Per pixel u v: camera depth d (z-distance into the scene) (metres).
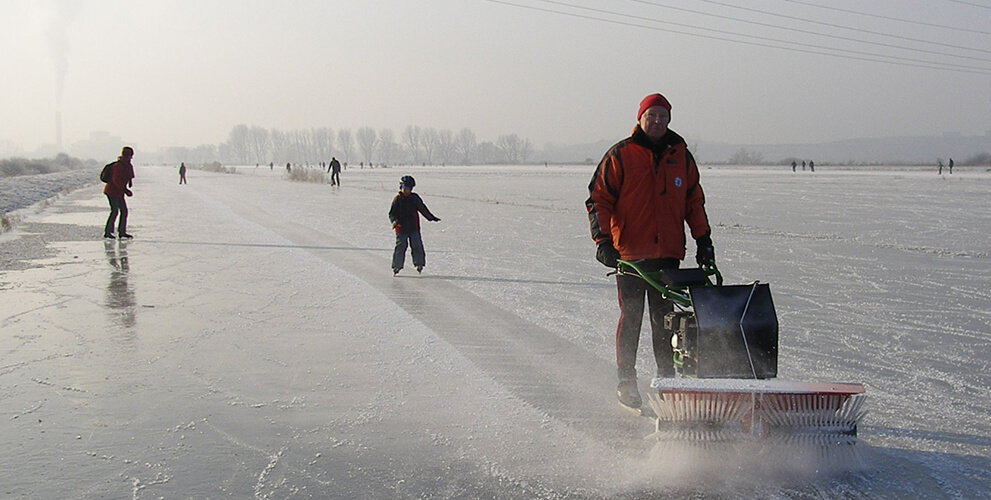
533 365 6.27
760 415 4.03
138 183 51.59
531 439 4.66
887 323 7.82
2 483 4.02
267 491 3.94
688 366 4.61
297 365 6.26
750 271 11.20
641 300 5.05
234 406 5.26
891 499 3.82
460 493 3.92
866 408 5.19
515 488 3.98
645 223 4.94
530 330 7.48
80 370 6.11
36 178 50.62
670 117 4.95
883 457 4.35
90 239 15.56
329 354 6.60
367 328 7.56
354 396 5.48
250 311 8.38
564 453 4.44
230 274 10.97
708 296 4.50
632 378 5.14
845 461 4.11
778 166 117.75
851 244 14.49
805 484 3.99
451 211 23.23
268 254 13.23
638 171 4.90
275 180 57.44
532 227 18.12
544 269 11.48
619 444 4.57
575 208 24.70
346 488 3.98
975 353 6.64
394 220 10.78
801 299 9.10
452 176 67.94
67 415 5.07
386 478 4.11
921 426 4.86
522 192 36.41
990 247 14.03
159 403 5.32
